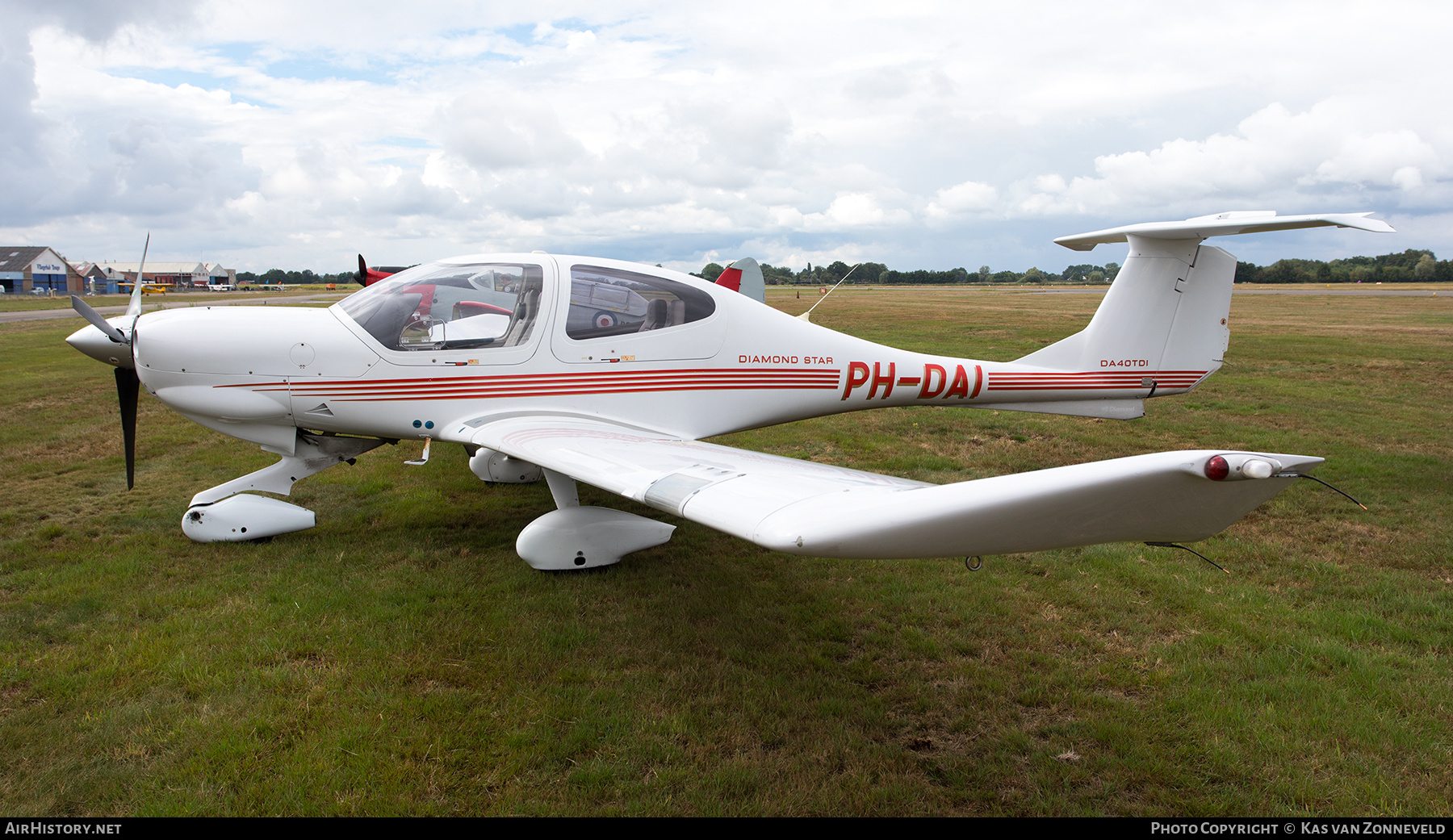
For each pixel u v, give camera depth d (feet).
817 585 13.32
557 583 13.29
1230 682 9.94
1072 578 13.43
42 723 8.79
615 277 15.35
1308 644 10.80
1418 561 14.06
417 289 14.60
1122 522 6.92
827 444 24.12
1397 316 87.51
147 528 15.89
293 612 11.73
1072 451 22.99
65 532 15.49
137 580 13.01
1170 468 6.15
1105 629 11.57
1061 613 12.10
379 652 10.52
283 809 7.48
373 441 16.01
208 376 14.03
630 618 11.89
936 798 7.89
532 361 14.71
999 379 18.06
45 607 11.90
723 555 14.80
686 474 10.05
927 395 17.84
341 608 11.96
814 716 9.27
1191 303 18.60
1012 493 6.59
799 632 11.52
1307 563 13.89
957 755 8.59
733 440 24.58
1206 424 26.58
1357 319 82.84
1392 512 16.85
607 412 15.23
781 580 13.55
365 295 15.01
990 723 9.20
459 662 10.33
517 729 8.82
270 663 10.19
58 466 20.85
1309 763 8.34
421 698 9.36
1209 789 7.98
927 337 56.03
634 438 13.60
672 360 15.53
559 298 14.83
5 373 40.19
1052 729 9.03
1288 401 30.73
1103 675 10.17
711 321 15.87
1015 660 10.66
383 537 15.51
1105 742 8.80
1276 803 7.78
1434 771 8.20
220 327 14.15
